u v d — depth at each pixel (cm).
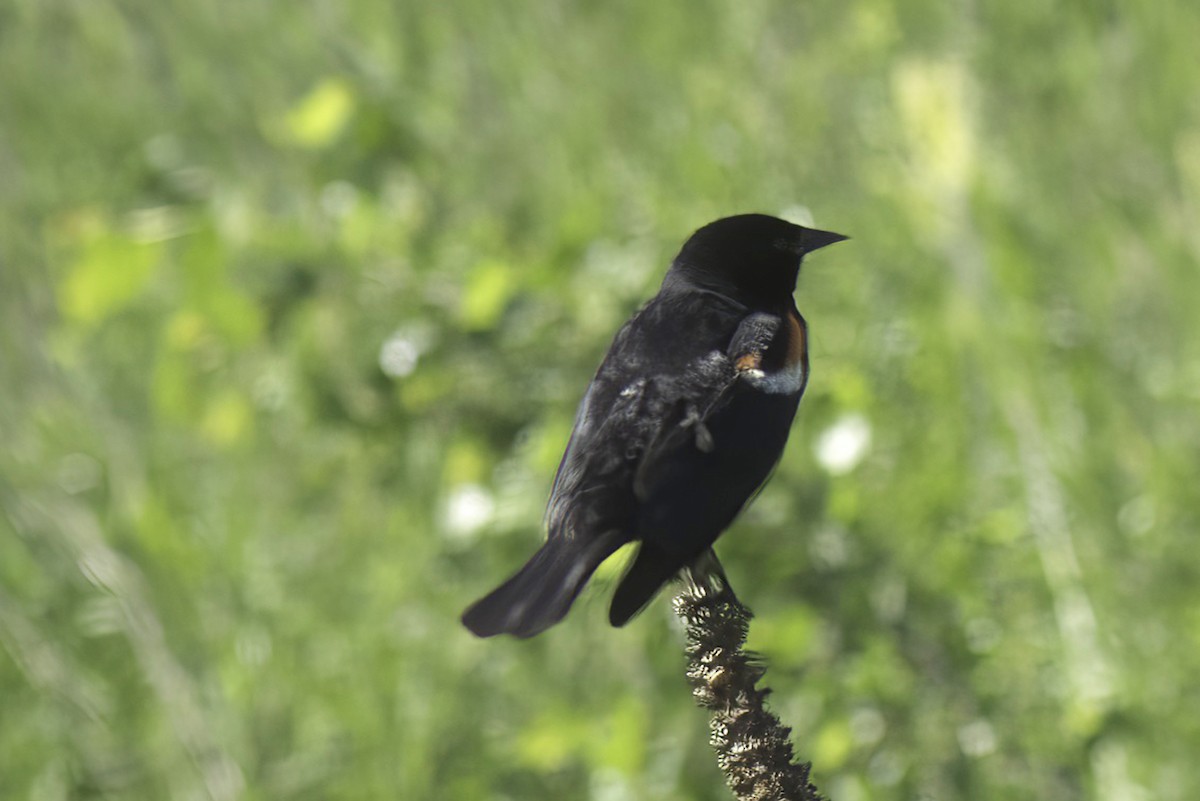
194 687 997
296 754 970
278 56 1211
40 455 1067
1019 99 1116
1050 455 983
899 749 901
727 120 1073
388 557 1009
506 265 981
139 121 1215
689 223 1030
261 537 1032
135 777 977
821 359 978
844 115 1088
